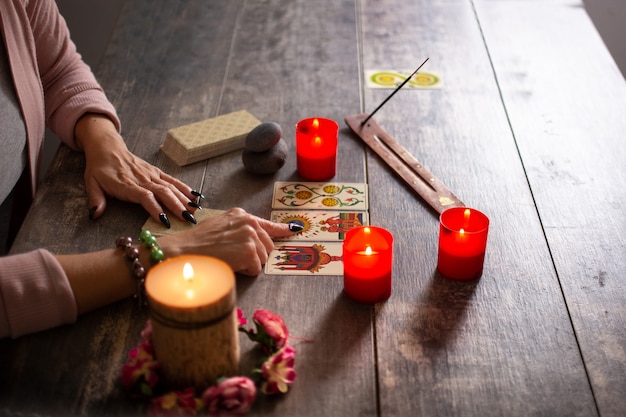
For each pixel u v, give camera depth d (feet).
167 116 5.43
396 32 6.73
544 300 3.77
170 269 3.19
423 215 4.42
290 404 3.16
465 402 3.19
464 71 6.08
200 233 3.92
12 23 4.61
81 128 4.90
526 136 5.22
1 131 4.47
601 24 9.14
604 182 4.72
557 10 7.12
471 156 4.99
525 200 4.55
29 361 3.38
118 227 4.25
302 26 6.82
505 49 6.43
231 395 3.01
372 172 4.84
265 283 3.86
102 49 9.53
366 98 5.70
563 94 5.74
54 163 4.85
